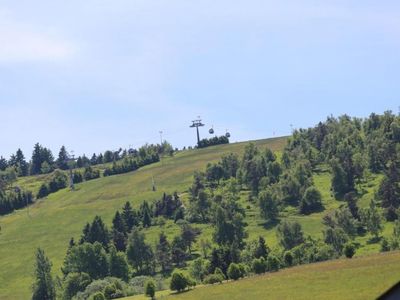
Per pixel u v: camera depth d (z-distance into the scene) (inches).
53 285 6171.3
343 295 2997.0
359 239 5999.0
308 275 3646.7
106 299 4859.7
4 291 6653.5
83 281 5979.3
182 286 4069.9
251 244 6092.5
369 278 3292.3
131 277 6373.0
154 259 6540.4
